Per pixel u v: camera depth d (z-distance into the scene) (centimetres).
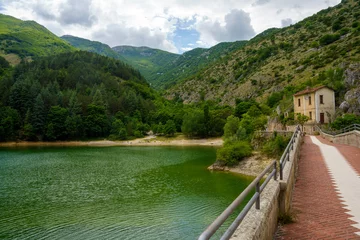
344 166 1742
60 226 2320
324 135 4297
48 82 15438
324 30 16975
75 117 11500
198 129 10681
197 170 4806
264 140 5184
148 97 19025
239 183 3791
